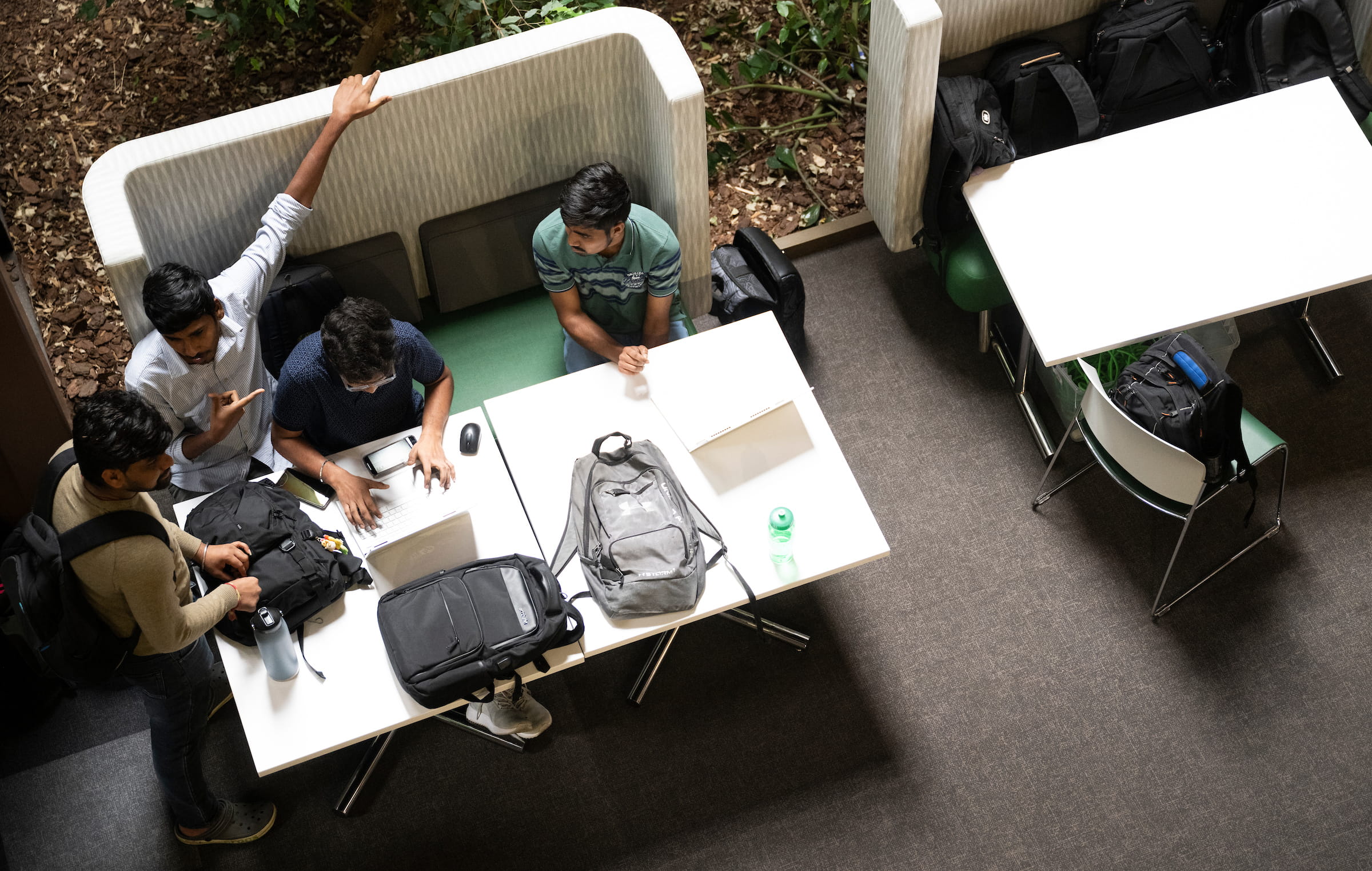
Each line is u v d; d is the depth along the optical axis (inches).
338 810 126.3
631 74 134.0
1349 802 122.0
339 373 109.0
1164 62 146.7
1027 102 144.0
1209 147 137.6
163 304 105.3
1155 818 122.7
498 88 129.5
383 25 177.5
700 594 108.7
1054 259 129.8
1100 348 122.3
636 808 126.5
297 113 123.9
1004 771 126.5
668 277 126.9
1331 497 142.4
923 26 131.9
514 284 143.8
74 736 131.8
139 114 183.0
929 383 156.2
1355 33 157.2
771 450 118.5
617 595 106.6
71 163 179.0
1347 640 132.3
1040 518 143.9
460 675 100.4
